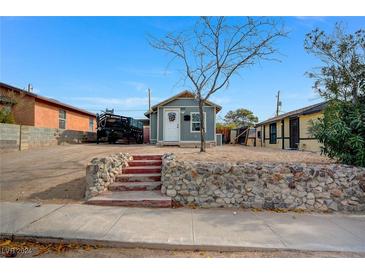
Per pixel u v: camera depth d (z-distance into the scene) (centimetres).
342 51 734
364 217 541
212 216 525
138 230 439
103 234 419
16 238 414
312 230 455
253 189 604
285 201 596
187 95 1691
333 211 583
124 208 563
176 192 611
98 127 1839
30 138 1418
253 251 383
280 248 384
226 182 609
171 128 1692
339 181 602
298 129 1518
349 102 712
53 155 1134
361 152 641
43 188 680
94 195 614
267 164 637
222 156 866
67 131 1812
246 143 2391
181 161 677
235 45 961
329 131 682
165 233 429
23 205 565
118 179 698
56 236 409
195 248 388
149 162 783
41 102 1741
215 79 997
